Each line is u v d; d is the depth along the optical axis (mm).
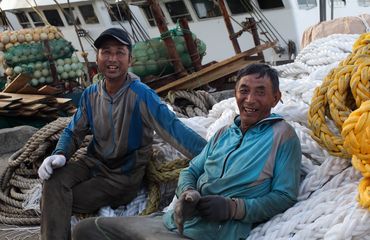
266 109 3047
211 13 18609
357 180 2965
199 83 7840
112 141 3934
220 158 3072
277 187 2916
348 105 3125
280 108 3656
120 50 3768
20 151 5012
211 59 19234
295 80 4121
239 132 3113
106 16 20531
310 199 2951
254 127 3057
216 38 18844
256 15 17875
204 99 6500
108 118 3893
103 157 3986
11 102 8398
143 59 7719
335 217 2701
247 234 2912
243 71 3080
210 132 3977
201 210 2842
